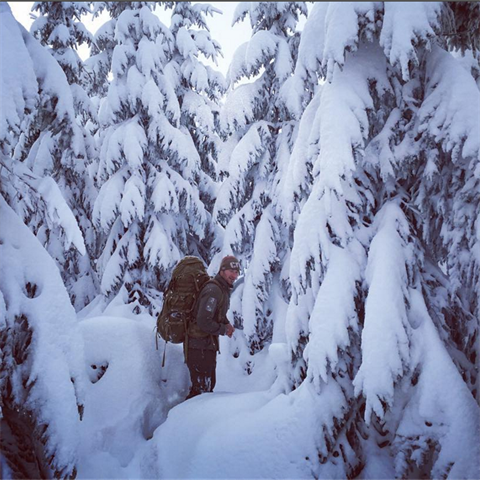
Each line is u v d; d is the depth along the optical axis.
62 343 3.29
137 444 3.84
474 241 3.05
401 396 3.17
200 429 3.61
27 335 3.18
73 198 9.20
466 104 2.93
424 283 3.39
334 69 3.21
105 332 4.54
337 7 2.98
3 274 3.15
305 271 3.45
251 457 3.26
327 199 3.11
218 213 6.55
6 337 3.01
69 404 3.19
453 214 3.16
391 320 3.02
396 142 3.35
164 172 7.95
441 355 3.02
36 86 3.31
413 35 2.72
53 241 8.78
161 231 7.55
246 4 6.65
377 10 2.94
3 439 3.23
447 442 2.84
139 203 7.29
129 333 4.56
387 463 3.26
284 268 6.14
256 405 3.72
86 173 9.30
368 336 3.04
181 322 4.38
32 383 3.12
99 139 9.01
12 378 3.05
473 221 3.05
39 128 4.36
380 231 3.33
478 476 2.74
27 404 3.09
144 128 8.04
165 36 8.34
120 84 7.88
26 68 3.26
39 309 3.23
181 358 4.80
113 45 9.62
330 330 3.27
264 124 6.47
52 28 9.02
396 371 2.97
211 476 3.28
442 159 3.19
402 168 3.31
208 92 8.63
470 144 2.84
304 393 3.37
